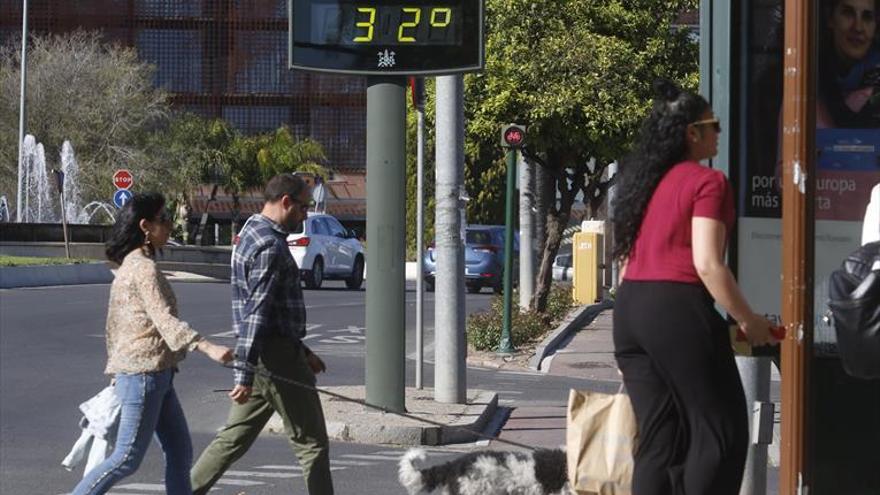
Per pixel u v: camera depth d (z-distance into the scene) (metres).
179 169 108.69
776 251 12.48
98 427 13.52
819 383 11.89
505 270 37.66
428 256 69.56
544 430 24.42
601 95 42.03
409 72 22.30
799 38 10.02
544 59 42.16
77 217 97.56
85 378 29.77
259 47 146.88
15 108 101.12
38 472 19.30
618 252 9.97
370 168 22.59
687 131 9.88
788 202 10.10
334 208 143.75
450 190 25.98
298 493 17.97
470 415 24.16
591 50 42.09
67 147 97.62
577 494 10.87
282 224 14.77
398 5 22.28
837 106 12.34
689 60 44.16
